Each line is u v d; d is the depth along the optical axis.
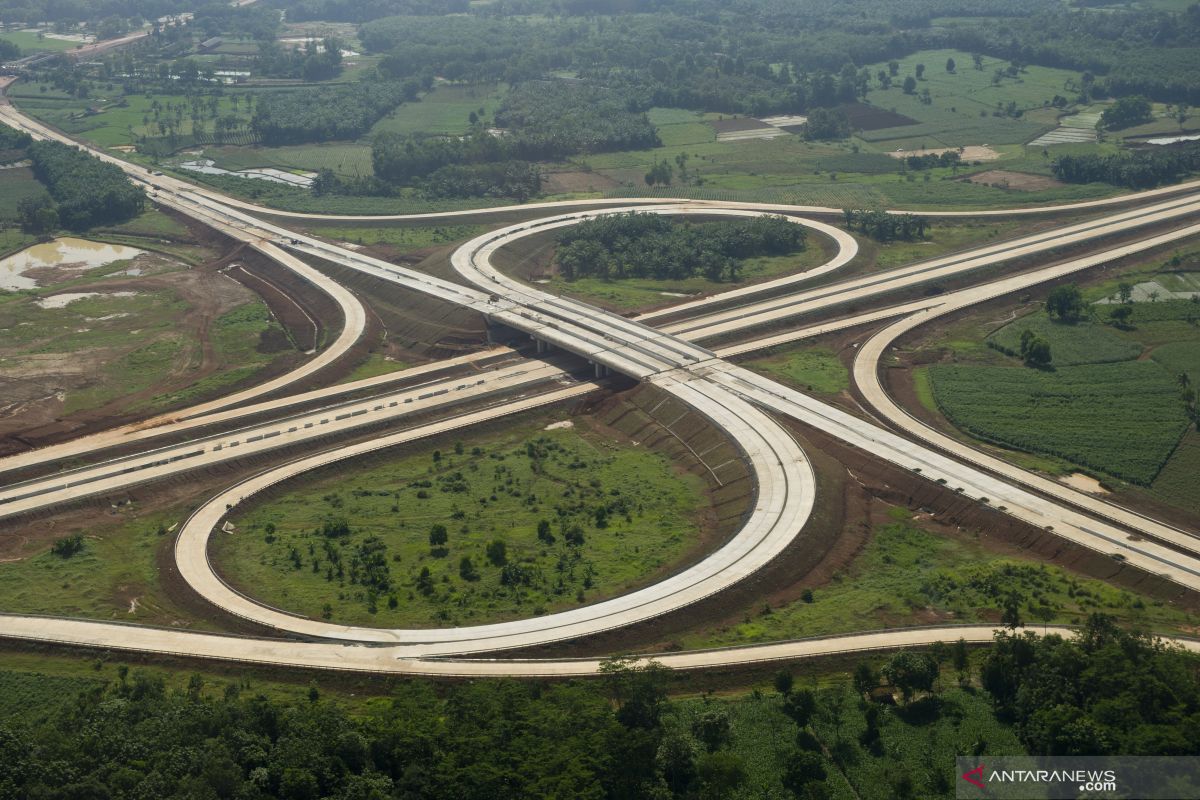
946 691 180.75
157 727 166.62
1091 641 180.00
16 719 174.62
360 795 154.62
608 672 181.88
